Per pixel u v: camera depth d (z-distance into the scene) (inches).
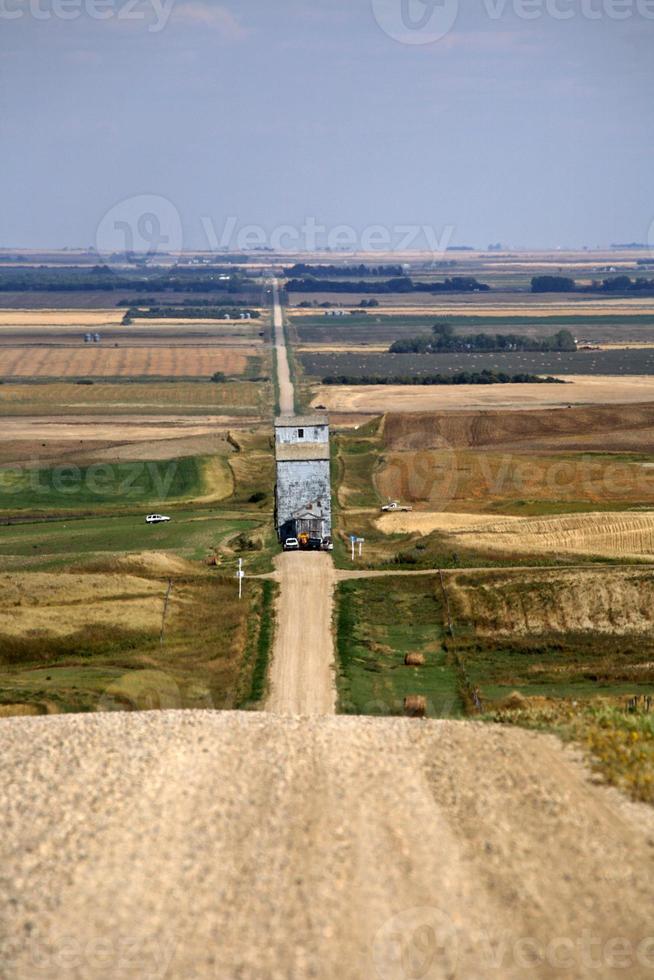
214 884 2346.2
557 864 2401.6
